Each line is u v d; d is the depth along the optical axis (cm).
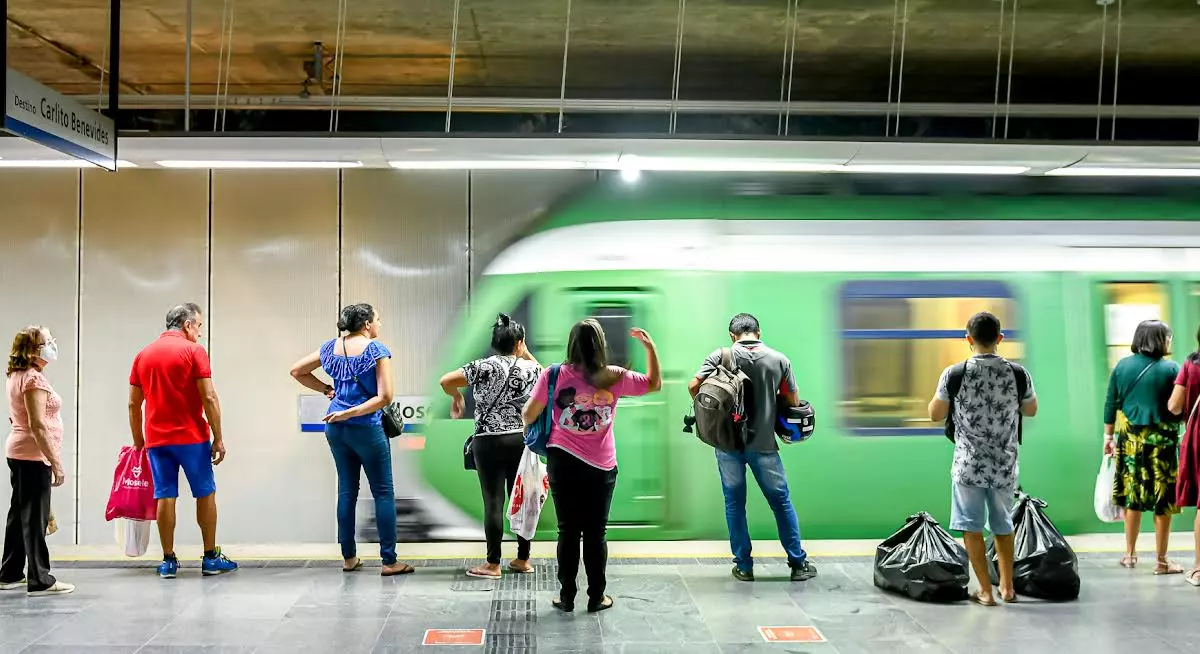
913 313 692
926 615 535
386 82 897
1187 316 709
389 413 627
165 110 835
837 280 689
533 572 631
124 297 689
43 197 689
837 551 686
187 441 616
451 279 690
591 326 529
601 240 687
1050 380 698
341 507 630
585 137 597
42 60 805
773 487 611
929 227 696
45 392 569
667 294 683
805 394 685
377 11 679
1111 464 649
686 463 682
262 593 578
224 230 690
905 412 691
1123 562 653
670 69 849
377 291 691
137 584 602
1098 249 705
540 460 613
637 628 510
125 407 689
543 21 707
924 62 827
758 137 602
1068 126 823
